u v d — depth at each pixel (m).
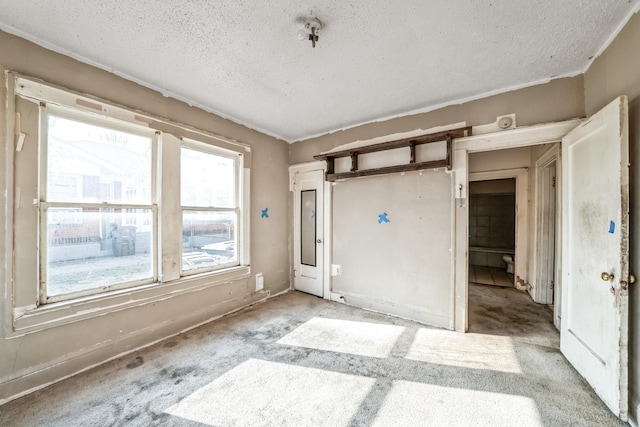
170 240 2.48
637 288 1.44
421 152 2.83
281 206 3.90
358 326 2.69
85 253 1.99
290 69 2.09
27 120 1.70
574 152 1.96
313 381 1.79
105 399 1.61
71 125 1.92
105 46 1.81
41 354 1.73
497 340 2.37
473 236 6.11
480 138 2.49
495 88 2.40
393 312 2.98
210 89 2.44
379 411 1.51
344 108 2.86
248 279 3.32
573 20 1.54
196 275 2.70
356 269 3.30
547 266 3.39
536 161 3.49
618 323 1.44
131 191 2.25
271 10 1.46
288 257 4.04
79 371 1.88
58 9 1.47
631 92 1.51
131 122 2.19
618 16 1.51
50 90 1.78
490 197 5.92
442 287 2.67
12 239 1.64
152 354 2.14
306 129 3.56
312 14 1.49
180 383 1.77
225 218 3.09
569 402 1.56
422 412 1.50
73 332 1.87
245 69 2.09
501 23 1.57
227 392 1.68
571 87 2.12
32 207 1.72
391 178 3.01
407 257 2.89
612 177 1.51
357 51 1.85
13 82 1.64
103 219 2.09
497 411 1.50
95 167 2.04
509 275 4.95
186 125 2.61
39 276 1.76
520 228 4.01
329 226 3.55
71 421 1.44
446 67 2.06
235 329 2.62
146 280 2.34
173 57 1.94
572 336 1.93
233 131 3.13
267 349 2.22
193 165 2.75
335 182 3.51
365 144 3.25
